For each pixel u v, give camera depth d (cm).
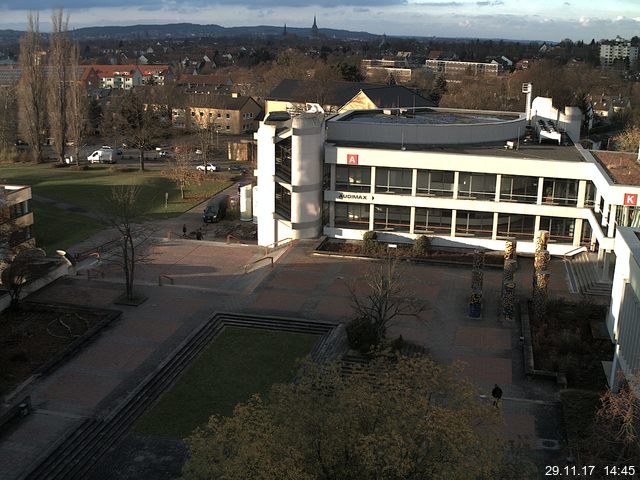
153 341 5034
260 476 2344
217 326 5312
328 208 7431
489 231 7150
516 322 5353
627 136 10394
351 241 7375
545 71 18162
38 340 5028
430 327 5256
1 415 4025
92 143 15600
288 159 7219
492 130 7944
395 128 7712
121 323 5328
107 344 4972
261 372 4631
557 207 6862
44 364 4656
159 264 6719
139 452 3781
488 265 6606
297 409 2659
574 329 5156
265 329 5281
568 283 6169
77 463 3666
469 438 2497
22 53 12712
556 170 6788
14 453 3706
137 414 4128
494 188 7038
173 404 4241
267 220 7450
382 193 7231
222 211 8825
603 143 13375
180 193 10219
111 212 8494
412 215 7212
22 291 5841
